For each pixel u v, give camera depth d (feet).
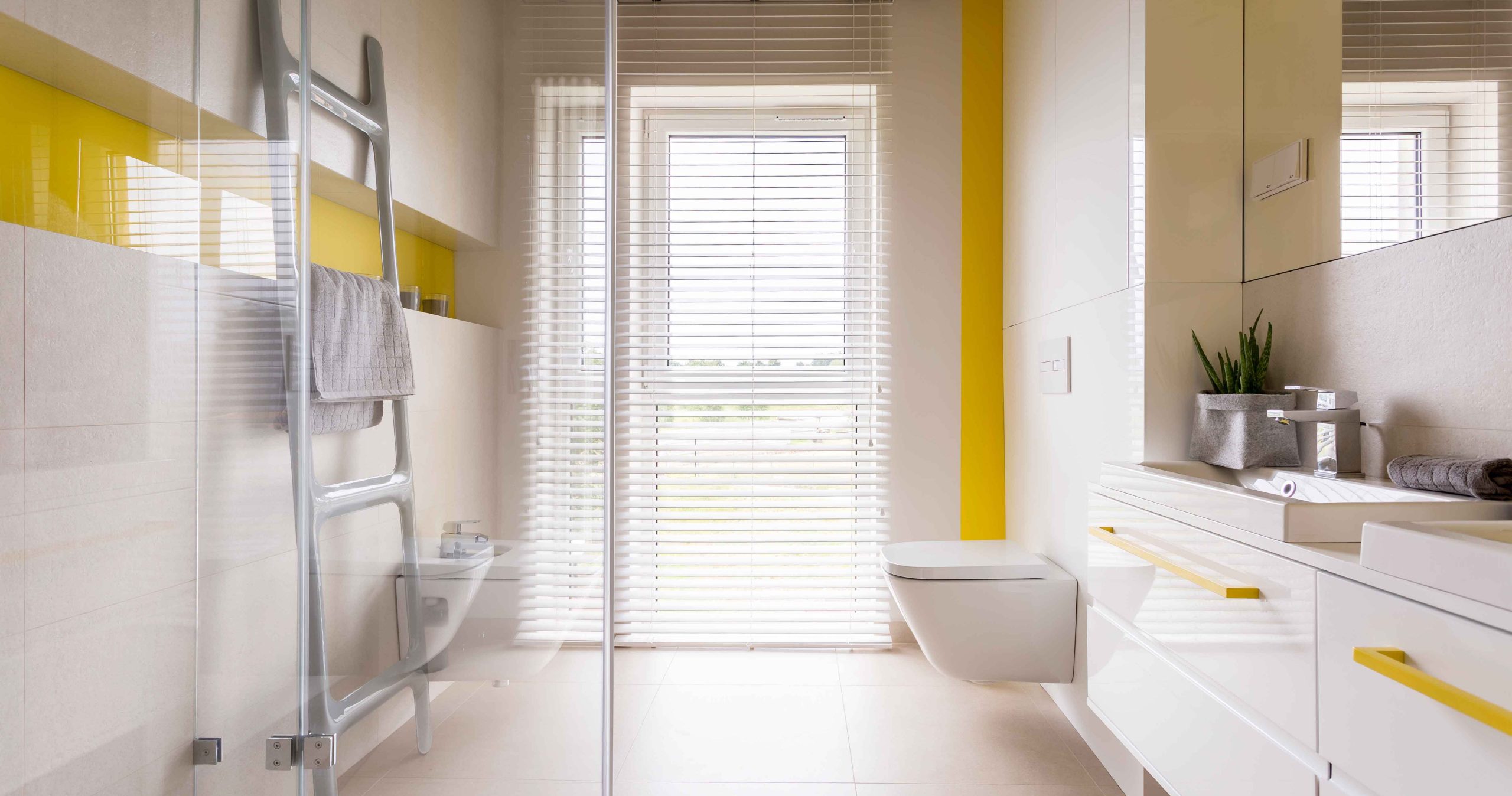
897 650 9.05
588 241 4.36
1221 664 3.53
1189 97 5.52
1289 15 5.00
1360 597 2.56
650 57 9.24
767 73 9.23
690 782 6.04
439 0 3.54
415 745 3.43
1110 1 6.09
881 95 9.27
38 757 2.28
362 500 3.21
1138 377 5.63
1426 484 3.46
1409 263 4.08
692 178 9.35
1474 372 3.65
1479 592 2.05
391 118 3.32
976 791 5.88
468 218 3.68
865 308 9.30
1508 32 3.41
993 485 9.20
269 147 2.89
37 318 2.28
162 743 2.62
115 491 2.47
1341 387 4.64
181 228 2.65
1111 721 5.00
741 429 9.23
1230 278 5.55
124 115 2.52
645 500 9.22
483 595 3.76
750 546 9.20
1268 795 3.17
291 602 2.97
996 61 9.23
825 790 5.92
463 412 3.66
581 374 4.33
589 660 4.35
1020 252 8.58
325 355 3.07
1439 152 3.84
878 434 9.21
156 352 2.58
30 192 2.31
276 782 2.94
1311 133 4.84
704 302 9.17
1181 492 3.98
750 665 8.62
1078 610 6.64
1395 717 2.39
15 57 2.30
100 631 2.44
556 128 4.15
